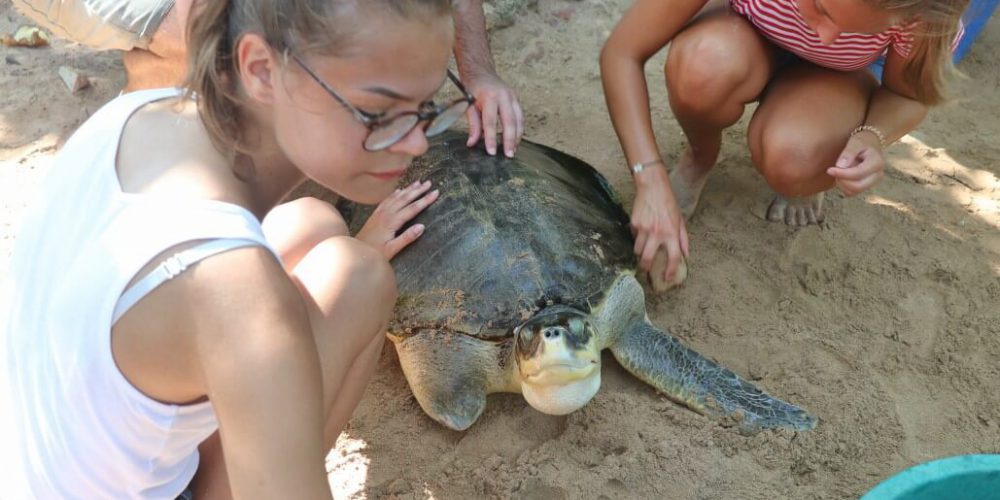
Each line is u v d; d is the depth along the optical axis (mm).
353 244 1155
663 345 1501
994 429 1438
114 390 880
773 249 1732
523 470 1388
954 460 1198
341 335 1103
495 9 2299
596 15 2365
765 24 1563
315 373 814
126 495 973
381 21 781
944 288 1653
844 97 1590
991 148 1976
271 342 778
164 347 826
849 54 1539
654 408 1474
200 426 947
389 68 811
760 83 1629
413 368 1475
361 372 1190
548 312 1424
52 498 966
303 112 848
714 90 1595
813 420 1426
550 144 1988
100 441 923
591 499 1354
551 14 2359
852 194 1519
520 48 2266
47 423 931
